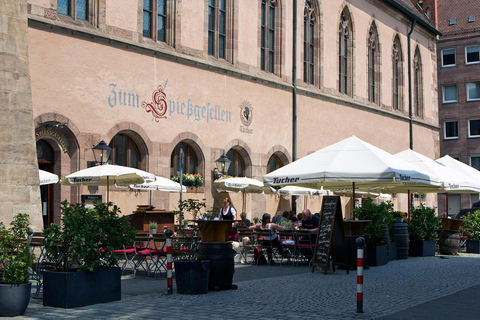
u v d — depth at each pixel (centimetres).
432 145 4506
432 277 1381
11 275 875
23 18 1524
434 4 5012
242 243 1819
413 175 1488
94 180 1623
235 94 2517
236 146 2531
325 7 3186
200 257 1140
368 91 3662
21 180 1452
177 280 1097
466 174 2267
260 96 2670
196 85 2320
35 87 1756
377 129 3684
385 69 3831
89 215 988
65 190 1872
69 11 1911
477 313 913
